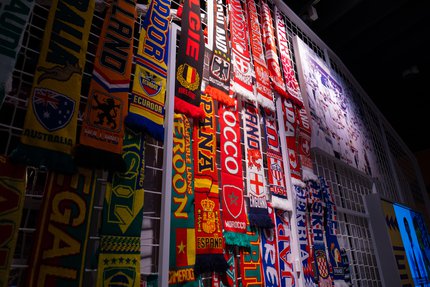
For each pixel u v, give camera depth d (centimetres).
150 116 129
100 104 112
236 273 146
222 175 154
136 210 113
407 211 367
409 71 532
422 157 688
